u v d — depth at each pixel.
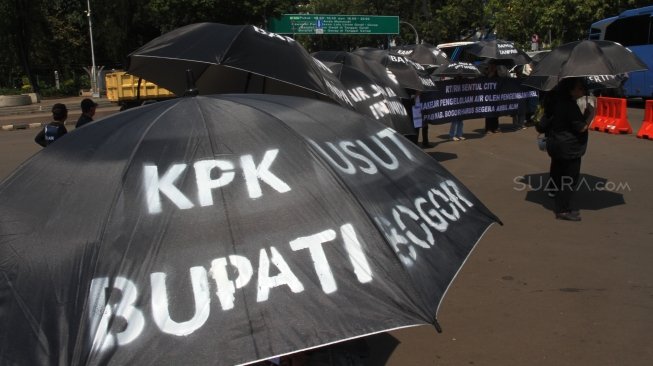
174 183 1.99
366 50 12.95
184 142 2.13
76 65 46.50
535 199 7.90
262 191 2.01
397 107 6.93
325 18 43.69
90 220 1.92
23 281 1.83
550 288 4.97
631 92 19.59
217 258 1.84
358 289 1.88
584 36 25.16
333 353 2.61
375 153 2.45
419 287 1.96
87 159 2.15
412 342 4.20
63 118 7.50
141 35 47.12
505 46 14.38
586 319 4.39
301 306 1.81
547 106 7.22
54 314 1.72
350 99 4.83
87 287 1.75
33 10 36.19
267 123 2.26
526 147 11.97
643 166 9.56
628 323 4.29
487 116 13.86
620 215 6.97
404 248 2.08
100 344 1.64
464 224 2.44
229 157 2.09
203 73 5.65
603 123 13.77
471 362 3.87
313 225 1.97
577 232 6.42
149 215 1.91
